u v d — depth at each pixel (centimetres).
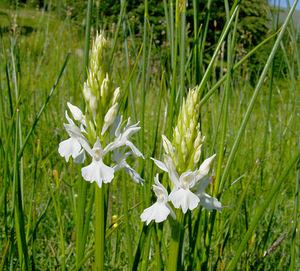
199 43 18
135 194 26
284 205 33
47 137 34
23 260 17
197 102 12
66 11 46
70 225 27
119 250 23
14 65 22
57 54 48
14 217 18
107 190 15
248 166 33
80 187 16
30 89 41
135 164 28
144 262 16
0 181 23
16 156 16
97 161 13
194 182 12
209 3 18
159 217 12
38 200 27
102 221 14
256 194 29
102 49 13
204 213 18
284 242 25
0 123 23
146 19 17
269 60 15
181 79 17
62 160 31
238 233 26
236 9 16
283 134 35
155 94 46
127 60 19
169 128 16
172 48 18
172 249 13
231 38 17
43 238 26
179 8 16
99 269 14
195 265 17
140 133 17
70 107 14
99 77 13
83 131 14
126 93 17
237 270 22
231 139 34
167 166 12
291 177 36
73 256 24
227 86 16
